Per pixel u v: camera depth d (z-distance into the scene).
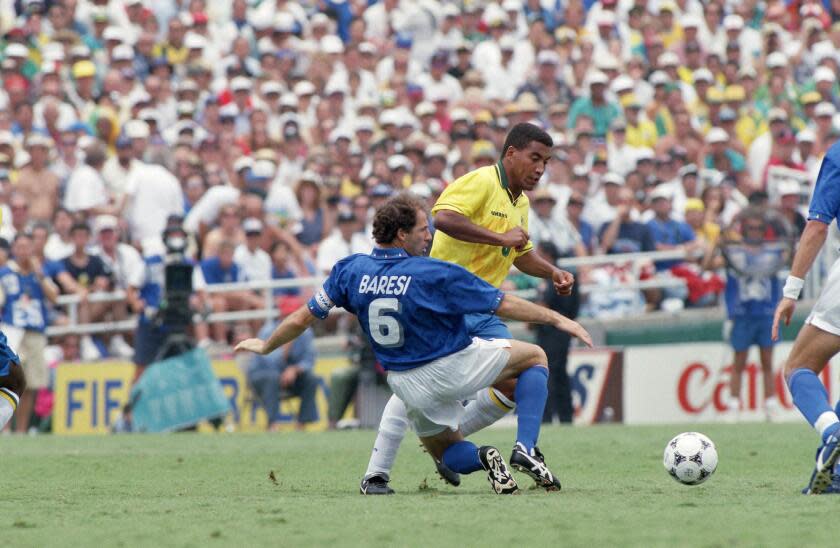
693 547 15.98
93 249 60.59
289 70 77.00
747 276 54.72
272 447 41.50
